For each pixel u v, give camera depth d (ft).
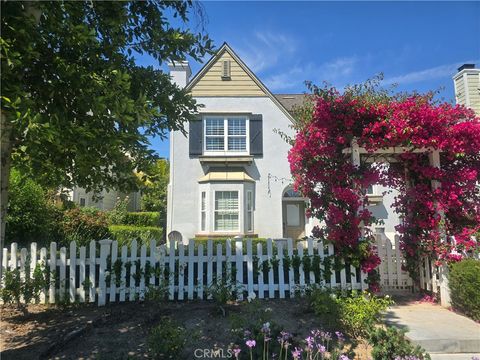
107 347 13.98
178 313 17.76
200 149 51.11
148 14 15.66
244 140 51.90
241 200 49.34
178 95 17.12
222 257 20.84
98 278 20.30
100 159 13.92
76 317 17.53
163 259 20.57
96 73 12.63
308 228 49.49
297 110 26.07
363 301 16.79
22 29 10.48
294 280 20.93
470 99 40.11
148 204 79.97
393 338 12.26
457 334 15.42
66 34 12.10
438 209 21.30
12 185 28.04
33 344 14.30
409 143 20.24
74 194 59.11
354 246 20.76
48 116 11.62
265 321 13.80
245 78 52.80
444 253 20.40
